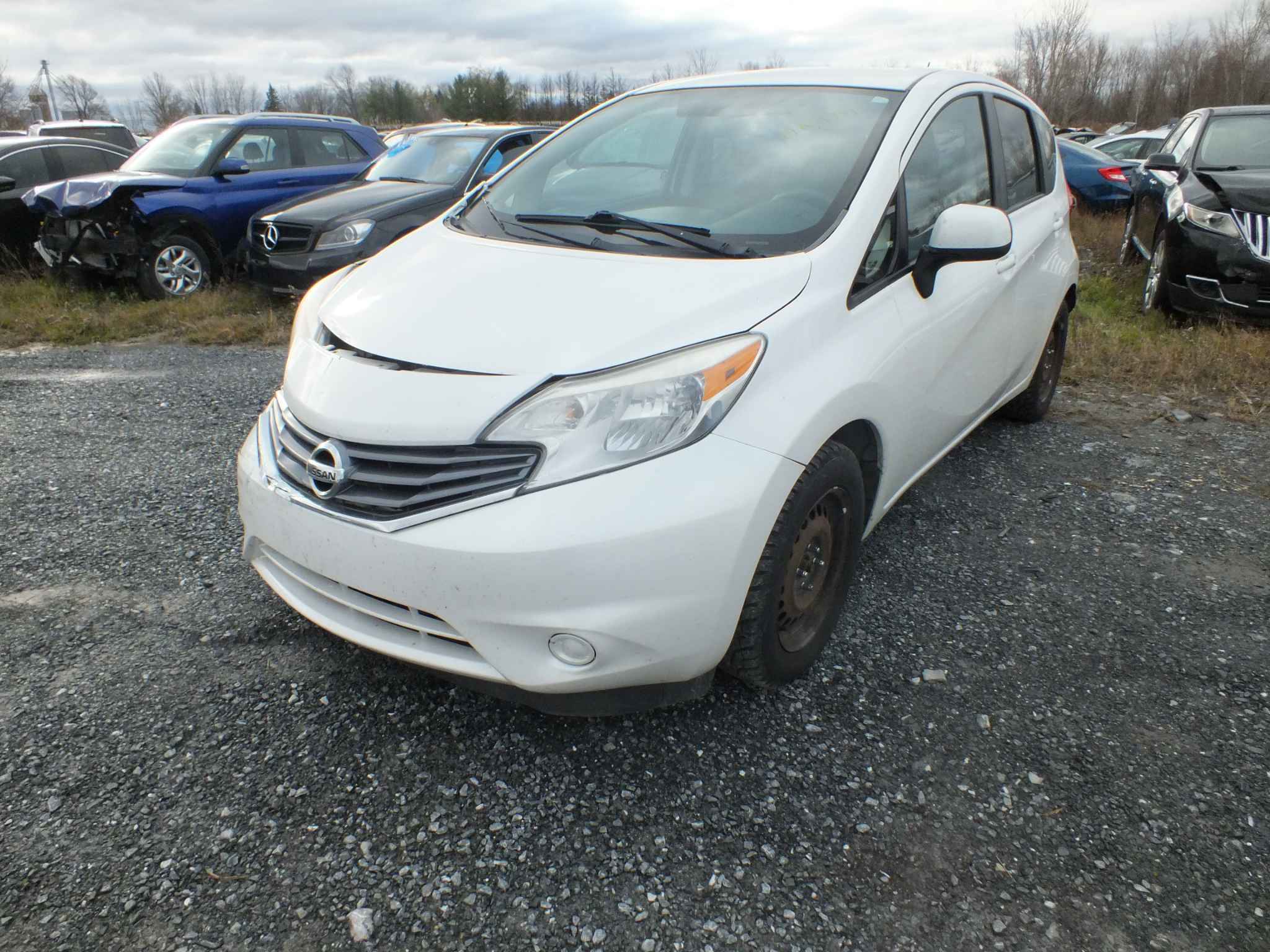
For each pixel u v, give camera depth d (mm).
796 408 2260
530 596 2023
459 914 1884
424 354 2232
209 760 2287
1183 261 6449
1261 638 2889
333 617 2346
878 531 3592
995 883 1977
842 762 2328
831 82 3293
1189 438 4641
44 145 9438
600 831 2102
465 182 7996
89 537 3453
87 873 1955
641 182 3053
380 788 2211
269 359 6266
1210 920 1894
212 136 8812
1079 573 3287
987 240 2754
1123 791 2244
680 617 2090
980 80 3756
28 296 8055
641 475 2045
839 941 1838
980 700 2576
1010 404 4668
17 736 2354
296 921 1856
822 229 2648
